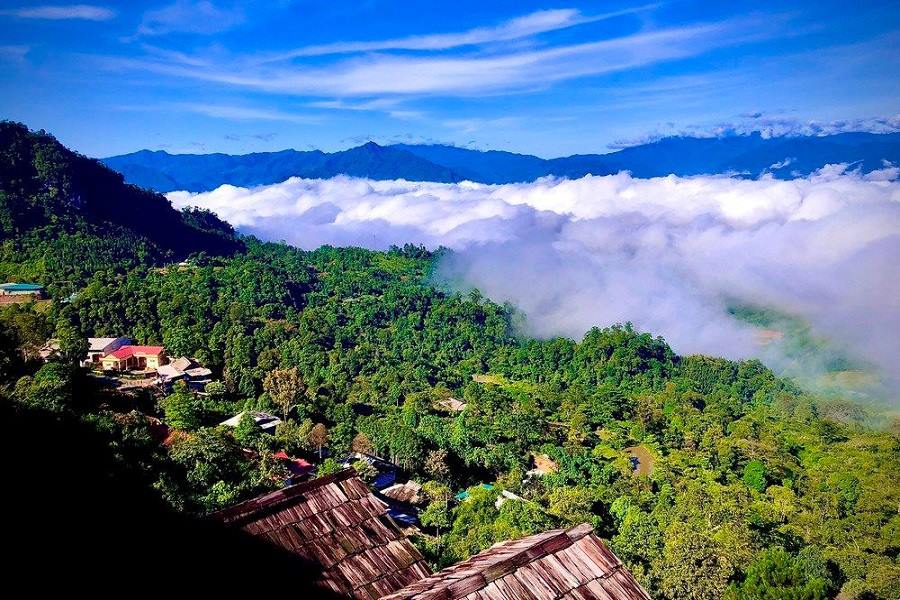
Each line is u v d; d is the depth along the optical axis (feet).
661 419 329.93
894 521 182.50
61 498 72.84
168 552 36.96
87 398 149.79
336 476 43.88
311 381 337.52
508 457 244.22
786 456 270.26
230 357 328.90
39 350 217.77
